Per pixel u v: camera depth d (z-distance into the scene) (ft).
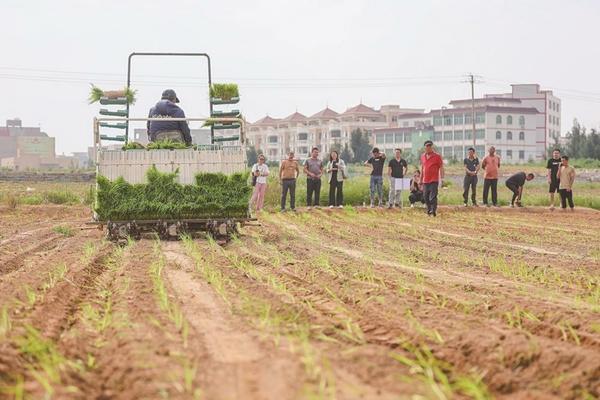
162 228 57.47
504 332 23.32
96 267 41.29
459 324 24.90
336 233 64.80
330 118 557.33
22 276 35.65
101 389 18.24
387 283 34.32
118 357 20.54
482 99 480.64
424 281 35.12
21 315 25.53
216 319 26.04
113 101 60.08
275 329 23.80
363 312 27.30
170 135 60.49
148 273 38.32
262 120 592.19
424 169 87.66
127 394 17.63
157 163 57.67
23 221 84.33
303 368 19.29
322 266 40.16
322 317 26.13
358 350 21.06
